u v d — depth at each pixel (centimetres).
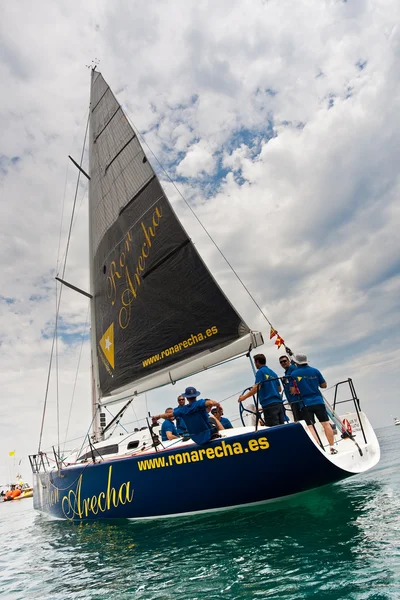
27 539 730
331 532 373
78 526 711
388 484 576
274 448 483
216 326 715
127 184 969
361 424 606
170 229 817
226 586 292
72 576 406
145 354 821
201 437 525
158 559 391
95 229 1080
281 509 495
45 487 941
